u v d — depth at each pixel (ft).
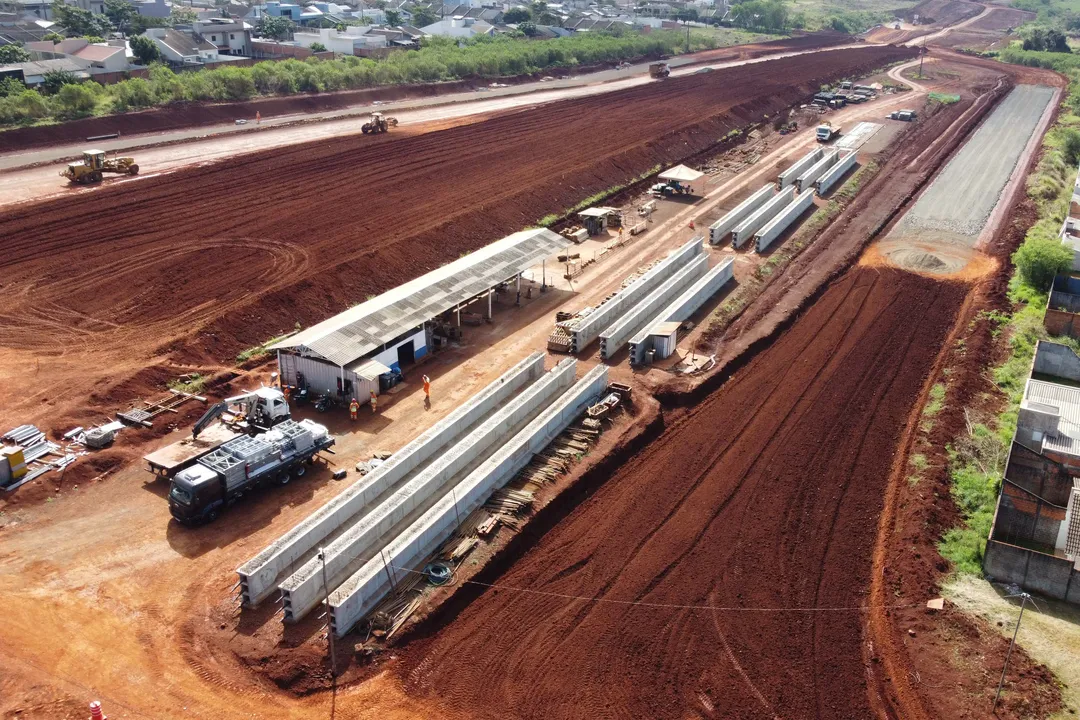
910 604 99.96
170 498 109.29
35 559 102.68
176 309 163.73
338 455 126.82
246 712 84.12
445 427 126.52
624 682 88.84
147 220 203.21
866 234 227.20
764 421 139.33
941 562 106.32
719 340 166.81
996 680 89.25
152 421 130.93
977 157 304.91
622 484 122.52
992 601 100.73
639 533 111.96
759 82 412.77
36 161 239.50
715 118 337.52
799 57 498.28
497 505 112.78
